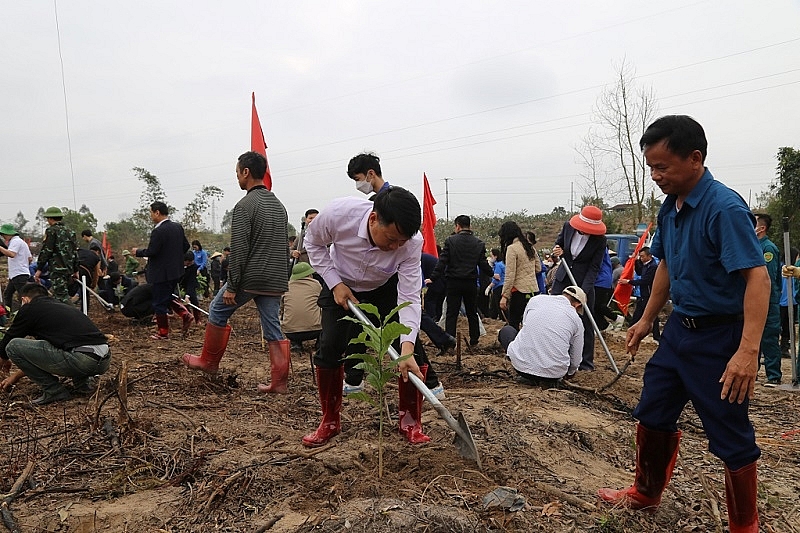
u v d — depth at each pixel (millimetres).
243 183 5641
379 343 3271
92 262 11461
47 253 9062
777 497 3811
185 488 3367
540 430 4504
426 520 2803
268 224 5445
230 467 3541
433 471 3424
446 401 5211
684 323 2975
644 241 11289
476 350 8758
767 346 7348
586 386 6660
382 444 3629
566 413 5242
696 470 4117
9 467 3619
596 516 3154
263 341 8594
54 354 4953
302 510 3039
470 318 8867
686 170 2824
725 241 2713
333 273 3818
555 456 4102
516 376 6785
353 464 3520
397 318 3955
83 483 3453
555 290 7535
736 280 2793
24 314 5059
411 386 3895
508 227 8828
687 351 2938
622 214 39312
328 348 3873
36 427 4398
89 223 35125
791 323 7199
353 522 2797
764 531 3338
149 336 9070
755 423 5660
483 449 3840
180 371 6176
